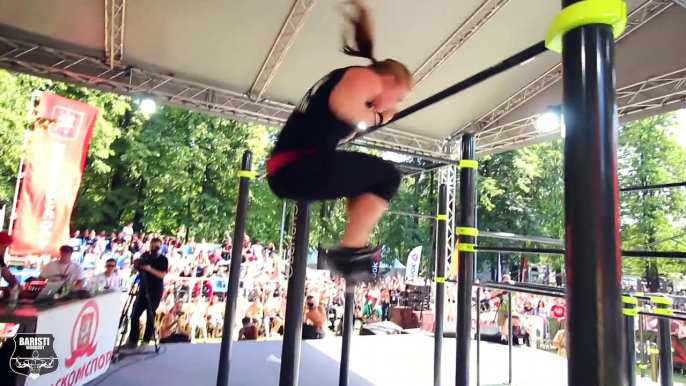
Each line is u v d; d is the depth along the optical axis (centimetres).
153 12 469
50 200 666
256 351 539
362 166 161
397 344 638
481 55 548
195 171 1367
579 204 96
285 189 160
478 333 399
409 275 1040
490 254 1413
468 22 495
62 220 675
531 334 793
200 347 549
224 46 521
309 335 718
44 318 315
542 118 568
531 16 493
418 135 723
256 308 799
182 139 1373
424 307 956
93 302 398
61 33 487
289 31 499
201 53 532
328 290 908
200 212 1362
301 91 609
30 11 455
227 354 376
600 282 92
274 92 612
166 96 574
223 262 959
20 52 495
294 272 238
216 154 1380
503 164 1439
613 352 91
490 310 887
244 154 394
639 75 523
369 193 167
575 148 98
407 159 728
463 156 263
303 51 534
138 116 1338
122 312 596
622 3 100
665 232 1108
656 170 1188
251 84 592
